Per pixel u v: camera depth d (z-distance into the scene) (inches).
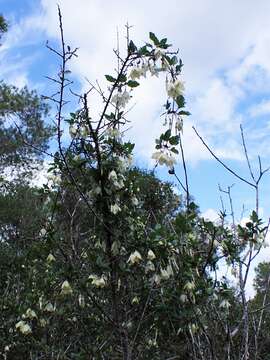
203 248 169.5
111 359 180.5
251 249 144.9
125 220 160.4
